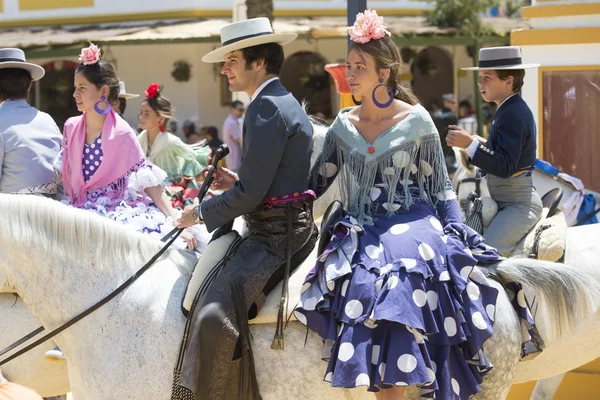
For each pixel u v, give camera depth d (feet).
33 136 16.02
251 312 11.82
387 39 12.25
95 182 14.34
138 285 12.26
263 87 12.20
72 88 64.28
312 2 61.62
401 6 65.41
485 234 15.47
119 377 11.82
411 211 12.20
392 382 11.09
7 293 14.14
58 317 12.35
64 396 18.29
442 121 41.01
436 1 60.03
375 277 11.51
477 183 18.21
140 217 13.80
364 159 12.21
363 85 12.20
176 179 22.91
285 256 12.10
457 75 69.72
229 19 58.85
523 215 15.40
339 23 58.59
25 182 15.85
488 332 11.69
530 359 13.07
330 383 11.71
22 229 12.16
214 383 11.37
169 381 11.71
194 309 11.69
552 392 17.08
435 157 12.28
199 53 61.05
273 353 11.76
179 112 61.46
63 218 12.28
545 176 19.75
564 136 24.34
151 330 11.90
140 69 61.26
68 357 12.39
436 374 11.49
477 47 59.98
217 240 12.50
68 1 62.23
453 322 11.58
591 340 13.52
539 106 24.36
